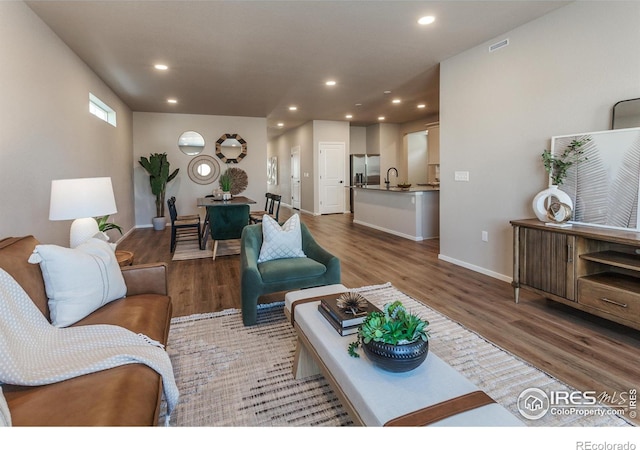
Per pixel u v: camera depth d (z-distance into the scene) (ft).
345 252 16.76
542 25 10.32
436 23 10.78
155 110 24.38
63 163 11.46
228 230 15.65
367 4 9.62
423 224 19.76
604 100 8.89
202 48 12.70
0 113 7.86
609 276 8.34
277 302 10.44
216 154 26.78
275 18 10.40
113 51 12.78
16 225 8.43
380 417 3.67
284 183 40.70
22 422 3.40
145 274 7.20
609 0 8.70
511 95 11.40
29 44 9.32
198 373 6.81
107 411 3.57
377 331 4.46
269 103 22.49
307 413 5.68
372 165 32.96
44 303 5.50
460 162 13.67
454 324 8.70
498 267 12.36
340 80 17.20
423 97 21.16
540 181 10.64
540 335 8.07
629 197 8.27
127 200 22.26
